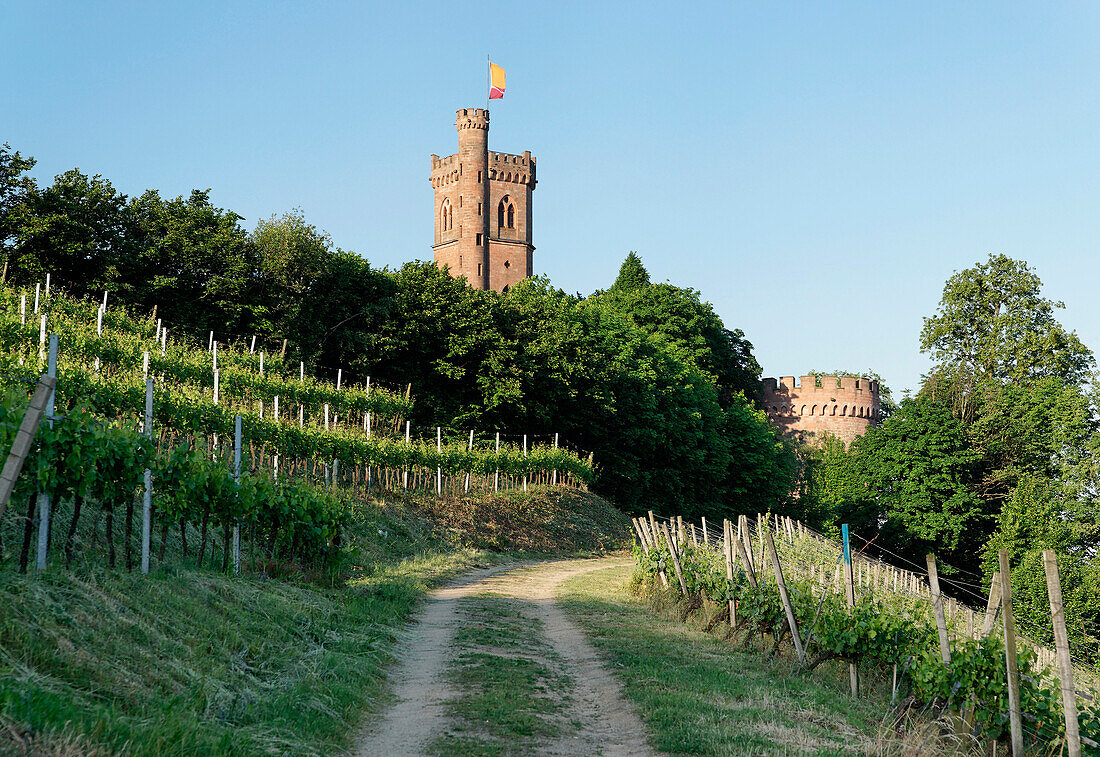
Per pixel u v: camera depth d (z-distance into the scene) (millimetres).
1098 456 51375
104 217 45344
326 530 19094
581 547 41500
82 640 8516
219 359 36094
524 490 44969
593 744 9297
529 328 58312
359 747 8742
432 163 106188
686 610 19094
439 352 55156
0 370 16734
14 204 43250
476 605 19672
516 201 104875
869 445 60625
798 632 14562
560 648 15156
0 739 5840
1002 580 9969
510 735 9312
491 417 54562
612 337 65062
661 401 65312
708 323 81812
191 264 47656
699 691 11594
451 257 102625
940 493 56750
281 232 50375
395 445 36062
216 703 8531
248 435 26844
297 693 9477
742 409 75625
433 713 10070
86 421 11594
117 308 39781
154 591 11117
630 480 59688
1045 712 10633
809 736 9648
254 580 15109
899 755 9539
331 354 53219
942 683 11000
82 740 6262
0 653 7441
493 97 104688
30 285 40625
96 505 15109
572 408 58219
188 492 14133
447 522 35406
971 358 67625
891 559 57312
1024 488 50719
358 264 55719
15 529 11977
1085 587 42094
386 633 14547
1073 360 64438
